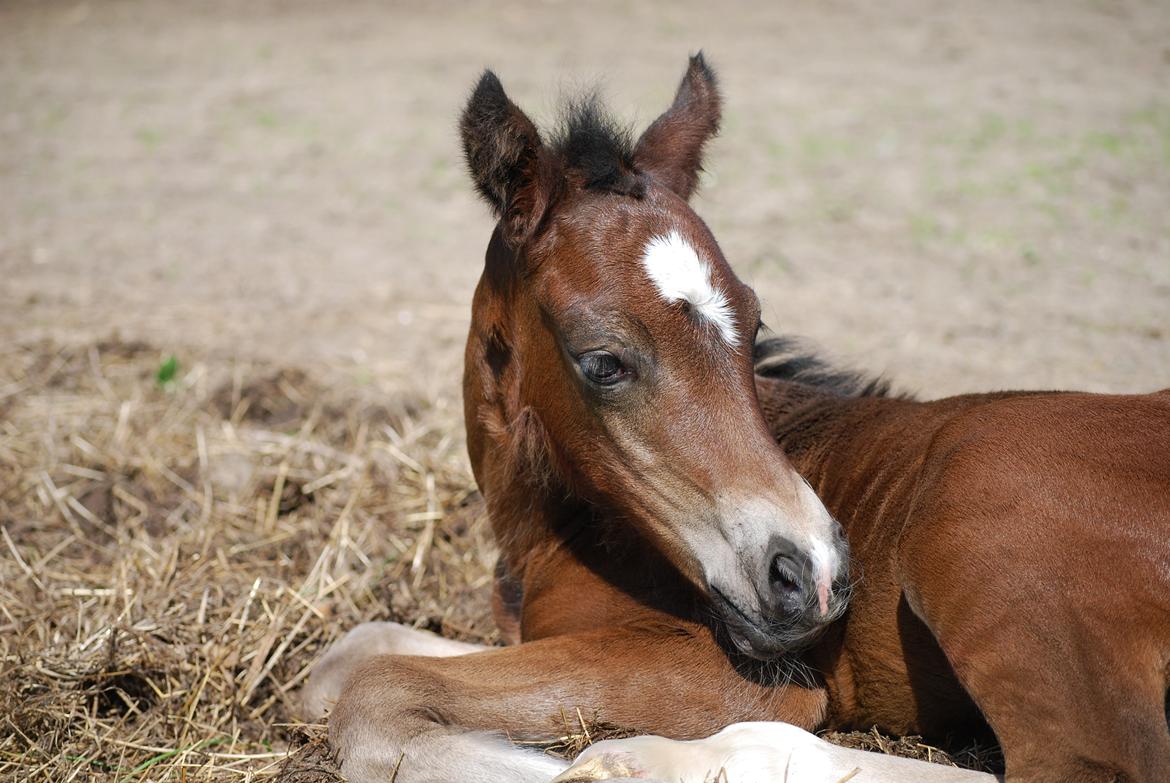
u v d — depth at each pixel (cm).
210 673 536
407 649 520
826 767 402
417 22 2130
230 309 1048
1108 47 1778
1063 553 388
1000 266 1100
